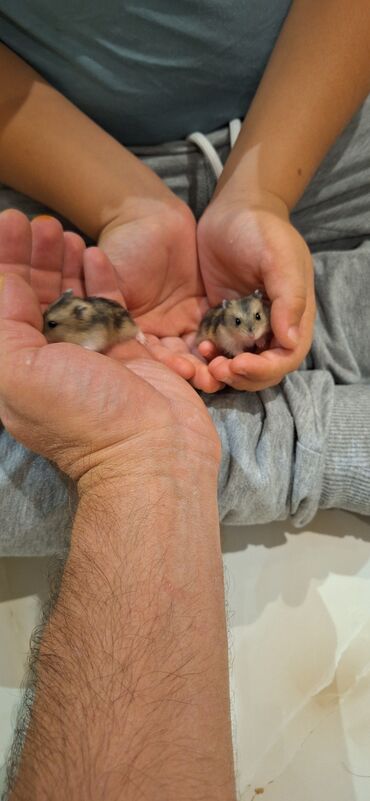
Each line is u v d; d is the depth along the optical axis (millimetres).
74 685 260
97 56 416
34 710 263
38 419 307
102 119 452
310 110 405
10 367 305
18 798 230
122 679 258
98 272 400
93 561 284
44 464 356
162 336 434
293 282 357
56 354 307
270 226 374
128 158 432
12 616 396
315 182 440
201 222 417
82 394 302
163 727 247
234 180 413
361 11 397
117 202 419
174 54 416
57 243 387
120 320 390
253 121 419
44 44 414
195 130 458
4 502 356
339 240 465
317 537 411
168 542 286
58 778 230
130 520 289
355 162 438
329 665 380
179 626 272
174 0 395
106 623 271
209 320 415
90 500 302
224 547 410
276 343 398
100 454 306
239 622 392
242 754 362
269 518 385
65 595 280
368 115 429
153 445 303
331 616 393
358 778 355
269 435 371
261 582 402
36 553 376
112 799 222
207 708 261
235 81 436
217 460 321
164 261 412
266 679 378
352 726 365
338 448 377
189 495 300
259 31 416
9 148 413
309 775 357
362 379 439
